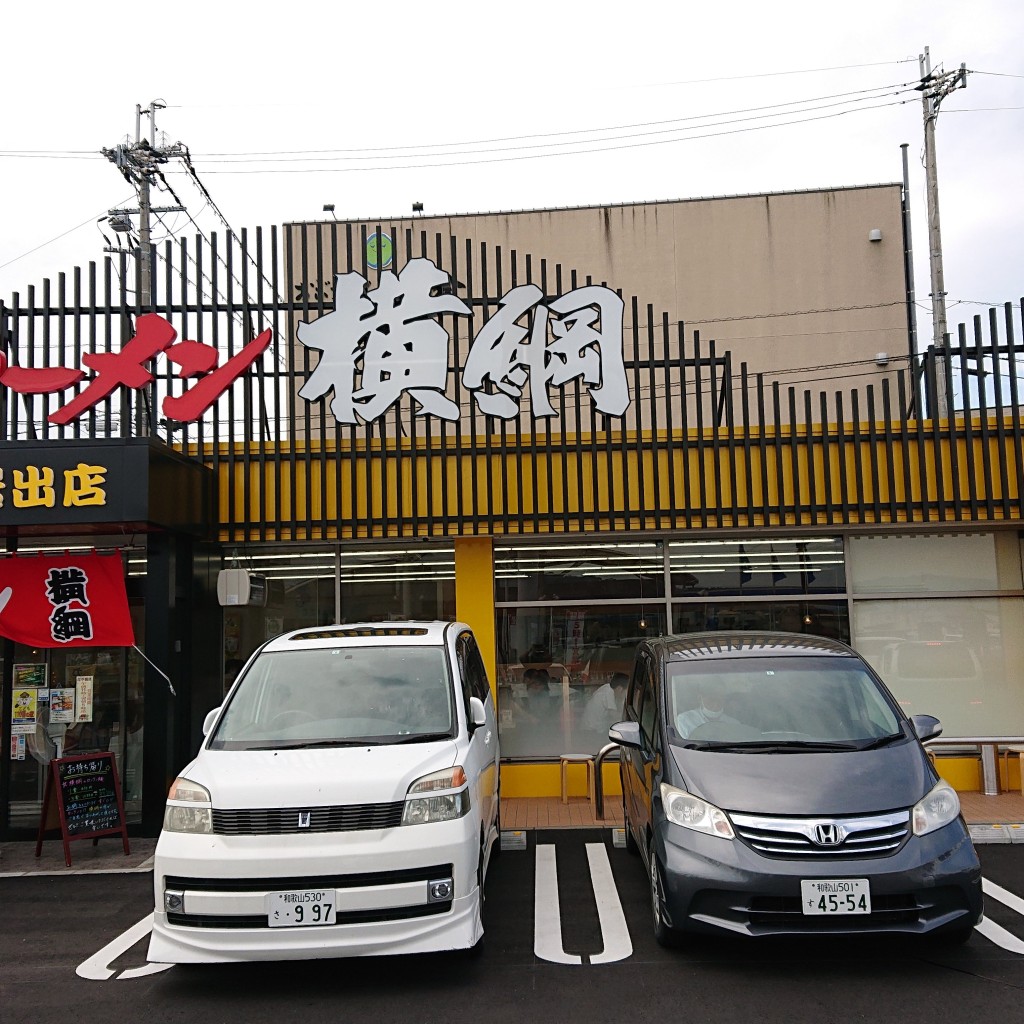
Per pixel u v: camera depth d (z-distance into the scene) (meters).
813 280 24.83
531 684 10.73
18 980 5.59
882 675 10.54
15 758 9.52
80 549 9.95
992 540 10.71
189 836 5.25
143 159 18.59
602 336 10.35
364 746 5.91
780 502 10.14
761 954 5.62
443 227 24.58
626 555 10.85
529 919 6.43
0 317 10.38
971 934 5.75
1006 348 10.28
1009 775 10.27
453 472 10.42
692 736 6.25
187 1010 5.07
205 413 10.51
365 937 5.05
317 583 10.88
